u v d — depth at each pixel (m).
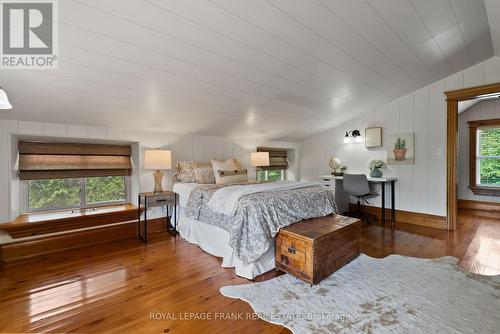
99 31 1.66
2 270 2.34
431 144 3.80
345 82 3.13
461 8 2.11
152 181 3.60
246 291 1.96
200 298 1.86
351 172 4.85
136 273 2.27
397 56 2.73
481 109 5.07
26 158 2.85
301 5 1.77
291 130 4.82
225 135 4.40
